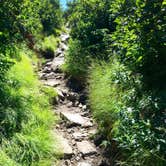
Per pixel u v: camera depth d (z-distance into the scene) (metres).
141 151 1.88
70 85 3.78
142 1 2.31
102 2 4.13
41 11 6.88
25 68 3.60
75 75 3.83
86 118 2.95
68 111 3.14
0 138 2.16
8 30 2.76
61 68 4.20
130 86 2.51
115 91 2.68
